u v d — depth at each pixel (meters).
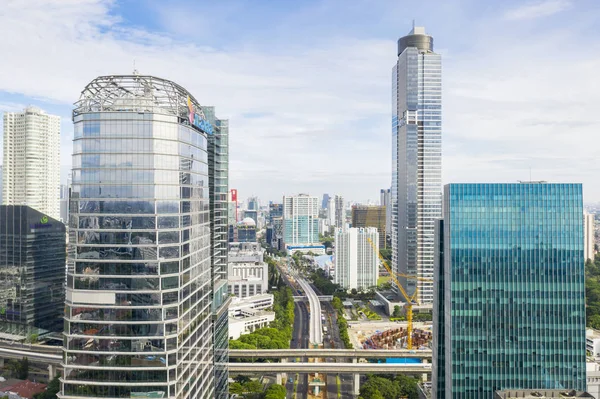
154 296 160.62
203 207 199.50
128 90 175.12
